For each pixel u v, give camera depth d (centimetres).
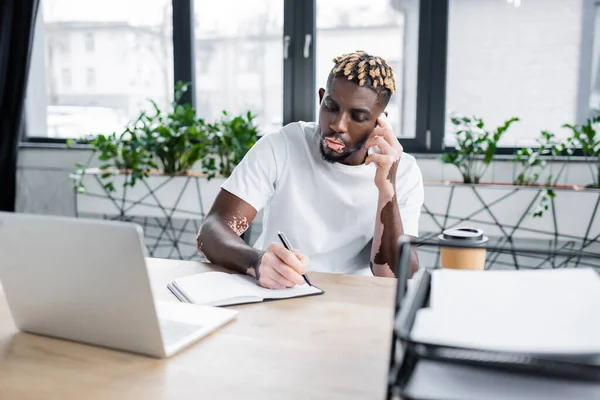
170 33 300
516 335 46
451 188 235
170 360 70
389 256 131
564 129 255
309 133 146
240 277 106
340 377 66
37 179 316
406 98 272
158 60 304
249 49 292
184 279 104
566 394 44
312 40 280
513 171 249
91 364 69
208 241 122
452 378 47
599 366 44
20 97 294
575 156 249
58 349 74
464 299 55
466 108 266
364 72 125
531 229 228
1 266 75
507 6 254
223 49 295
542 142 255
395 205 132
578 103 253
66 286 71
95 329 73
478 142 234
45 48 319
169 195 268
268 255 103
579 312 50
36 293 75
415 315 53
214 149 278
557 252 61
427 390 45
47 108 324
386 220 131
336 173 140
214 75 298
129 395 61
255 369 68
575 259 228
